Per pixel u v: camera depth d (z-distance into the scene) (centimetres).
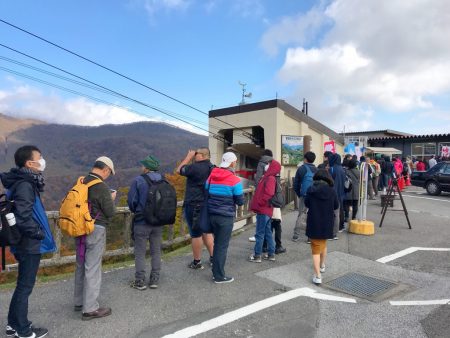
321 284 529
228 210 516
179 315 423
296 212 1170
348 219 930
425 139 2858
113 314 423
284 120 1512
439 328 397
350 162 902
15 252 353
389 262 638
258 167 650
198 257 588
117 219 977
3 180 343
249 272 576
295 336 378
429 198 1570
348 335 381
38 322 402
